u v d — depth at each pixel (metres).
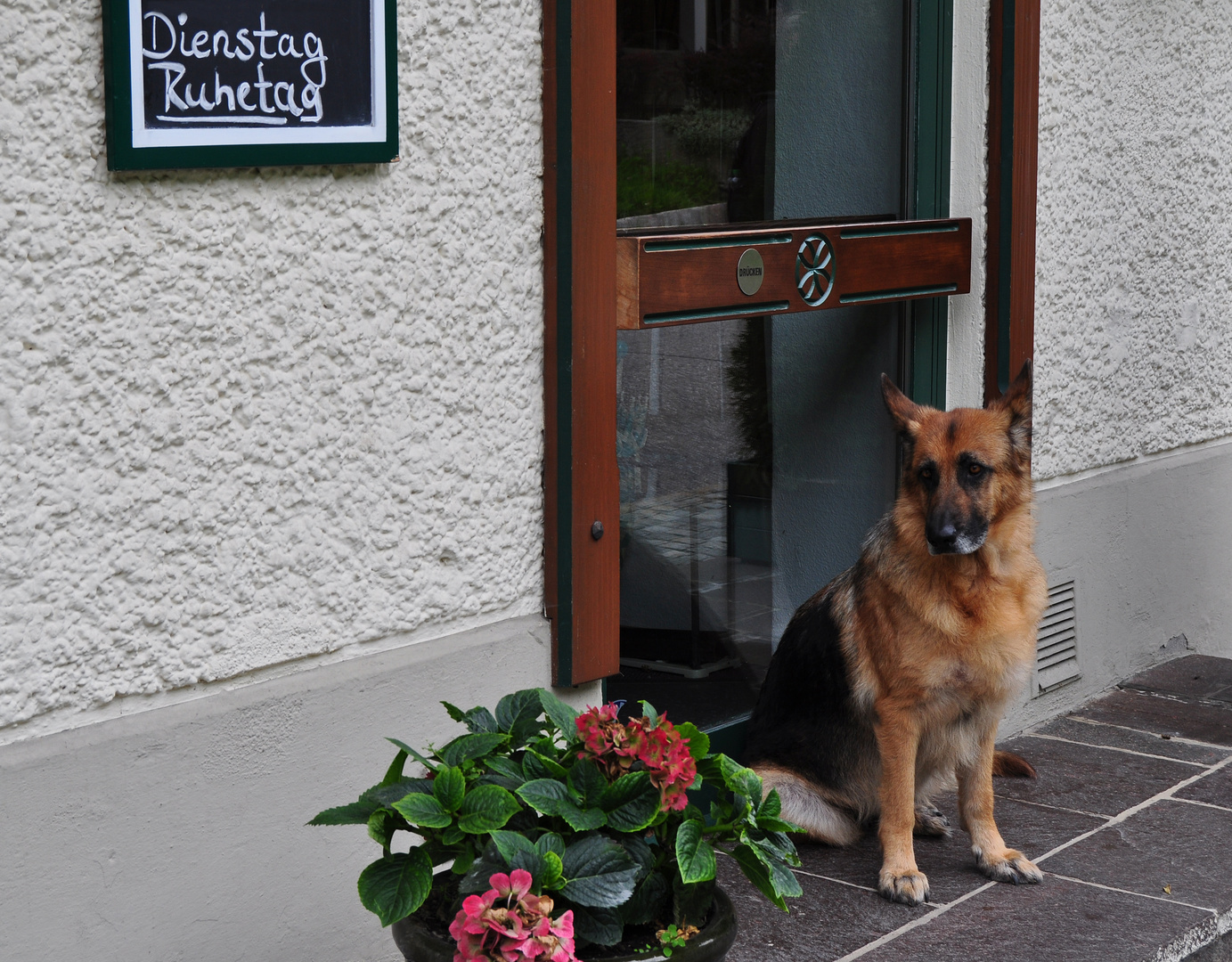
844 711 3.89
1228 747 4.91
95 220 2.49
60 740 2.53
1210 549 6.12
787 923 3.49
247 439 2.78
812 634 4.04
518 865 2.17
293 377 2.84
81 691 2.57
